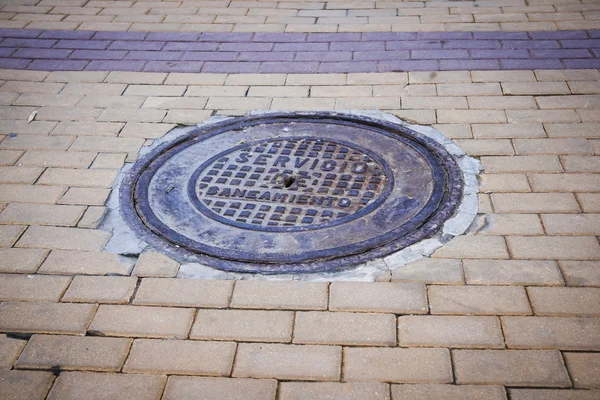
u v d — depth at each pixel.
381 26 5.84
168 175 3.93
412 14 6.06
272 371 2.59
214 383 2.55
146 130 4.48
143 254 3.27
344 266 3.12
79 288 3.07
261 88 4.95
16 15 6.34
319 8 6.31
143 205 3.66
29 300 3.01
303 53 5.43
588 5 6.01
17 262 3.25
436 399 2.43
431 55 5.29
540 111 4.46
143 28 6.01
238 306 2.92
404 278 3.04
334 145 4.17
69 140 4.40
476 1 6.26
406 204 3.56
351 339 2.72
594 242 3.21
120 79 5.18
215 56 5.46
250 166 3.97
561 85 4.75
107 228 3.50
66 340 2.78
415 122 4.41
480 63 5.12
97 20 6.20
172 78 5.15
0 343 2.77
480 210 3.51
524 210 3.48
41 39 5.85
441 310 2.85
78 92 5.01
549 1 6.16
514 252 3.17
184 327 2.83
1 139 4.42
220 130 4.40
